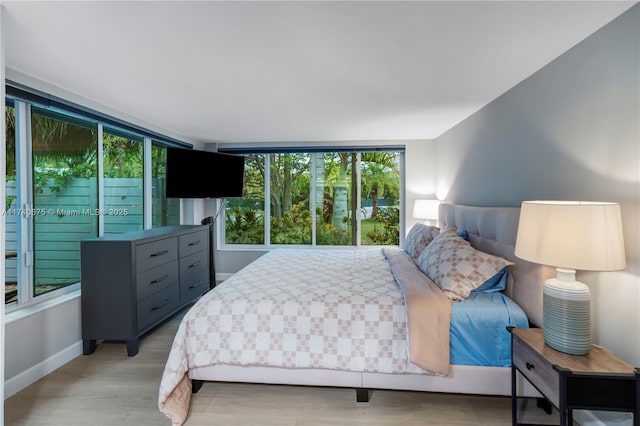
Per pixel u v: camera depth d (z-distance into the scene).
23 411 1.81
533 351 1.41
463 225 2.82
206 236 3.77
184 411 1.75
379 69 1.96
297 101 2.59
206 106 2.75
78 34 1.54
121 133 3.21
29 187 2.24
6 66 1.92
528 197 2.10
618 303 1.44
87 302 2.45
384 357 1.80
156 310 2.76
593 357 1.32
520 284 1.90
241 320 1.89
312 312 1.87
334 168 4.57
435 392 1.80
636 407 1.20
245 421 1.74
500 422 1.72
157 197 3.81
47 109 2.35
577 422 1.65
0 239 1.35
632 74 1.36
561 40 1.61
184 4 1.29
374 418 1.76
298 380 1.87
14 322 1.99
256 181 4.69
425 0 1.28
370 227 4.54
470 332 1.76
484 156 2.73
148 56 1.78
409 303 1.79
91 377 2.16
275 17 1.39
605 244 1.25
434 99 2.54
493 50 1.72
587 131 1.60
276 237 4.68
